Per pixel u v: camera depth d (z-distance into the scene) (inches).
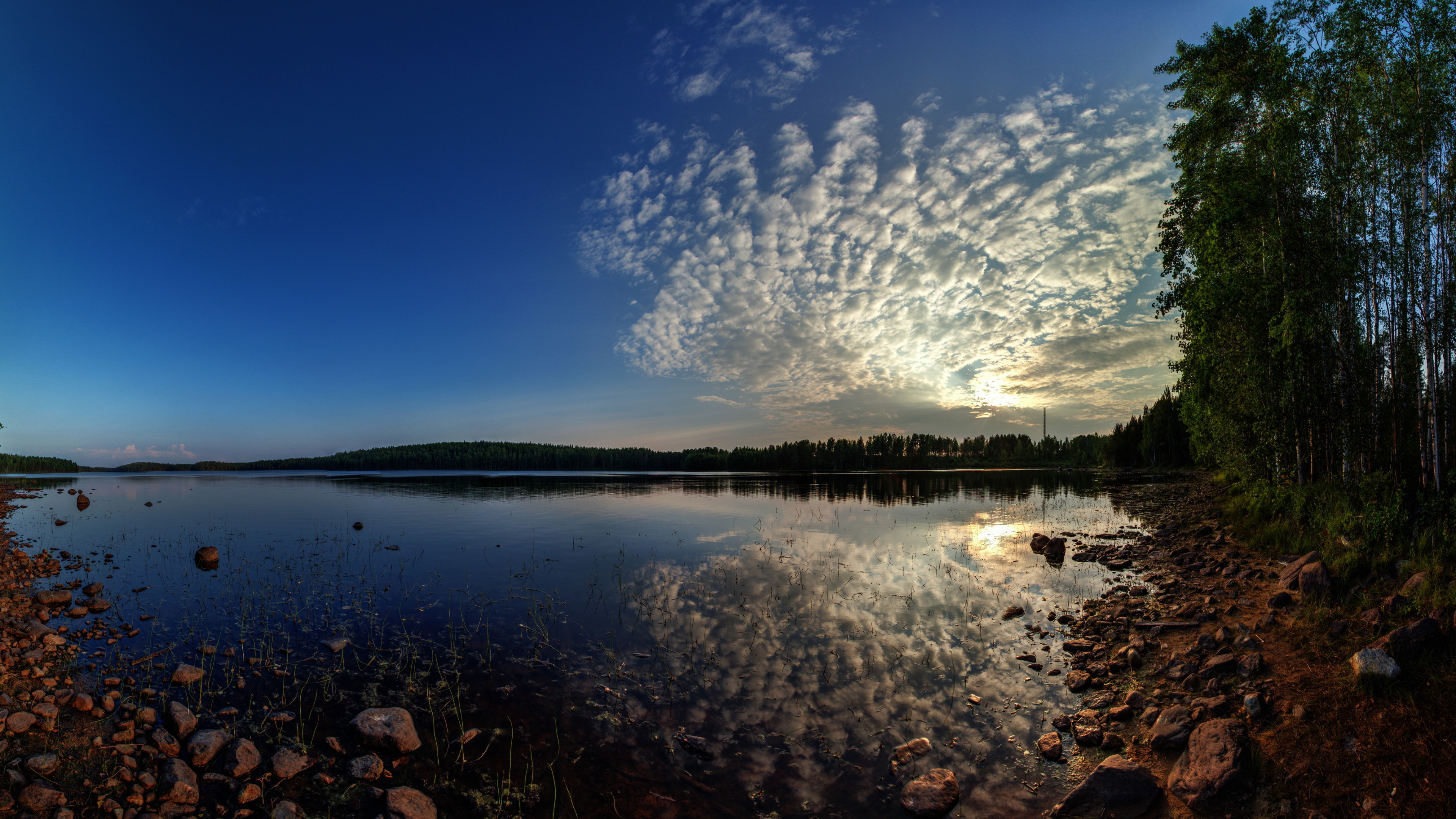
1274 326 641.0
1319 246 629.0
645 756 292.0
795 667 399.5
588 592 601.3
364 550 848.9
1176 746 281.3
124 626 486.0
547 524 1148.5
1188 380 907.4
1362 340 636.1
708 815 248.4
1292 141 634.8
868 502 1647.4
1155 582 579.2
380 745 297.7
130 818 239.0
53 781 257.9
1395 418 593.6
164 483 3053.6
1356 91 611.8
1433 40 552.7
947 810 247.1
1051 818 244.4
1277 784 241.4
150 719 313.6
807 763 286.0
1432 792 217.0
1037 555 772.0
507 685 375.2
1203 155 783.1
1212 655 369.7
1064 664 400.2
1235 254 727.7
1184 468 2829.7
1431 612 318.3
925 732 312.7
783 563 742.5
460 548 870.4
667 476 4170.8
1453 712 243.1
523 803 255.6
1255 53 673.6
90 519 1238.3
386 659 420.2
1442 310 559.8
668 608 541.0
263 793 260.4
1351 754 244.7
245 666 403.9
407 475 4594.0
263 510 1446.9
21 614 487.5
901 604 548.7
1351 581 403.9
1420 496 513.7
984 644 440.1
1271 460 740.0
